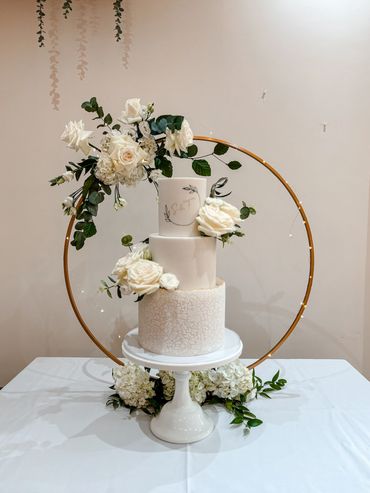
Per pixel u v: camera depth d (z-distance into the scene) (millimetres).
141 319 837
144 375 961
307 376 1161
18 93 1283
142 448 805
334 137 1305
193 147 911
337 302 1379
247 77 1282
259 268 1360
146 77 1279
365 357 1407
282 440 833
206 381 967
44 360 1279
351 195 1329
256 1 1258
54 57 1271
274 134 1303
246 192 1325
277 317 1385
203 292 775
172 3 1255
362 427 885
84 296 1373
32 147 1306
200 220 779
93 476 715
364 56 1276
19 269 1364
